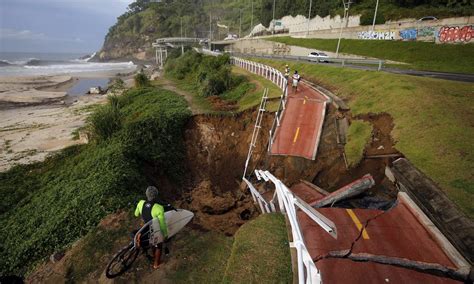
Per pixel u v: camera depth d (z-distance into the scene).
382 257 6.47
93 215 9.19
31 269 7.73
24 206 11.65
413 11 41.59
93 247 7.88
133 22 173.00
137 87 33.16
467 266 6.00
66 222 9.12
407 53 33.03
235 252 7.04
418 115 12.30
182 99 23.95
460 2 40.84
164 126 16.77
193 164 16.73
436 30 33.62
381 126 13.35
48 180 13.73
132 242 6.71
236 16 160.25
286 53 58.25
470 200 7.46
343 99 17.52
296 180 13.03
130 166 12.45
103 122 17.03
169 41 98.75
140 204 6.73
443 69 24.81
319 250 6.78
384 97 15.00
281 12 83.12
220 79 26.22
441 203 7.47
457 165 8.85
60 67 105.69
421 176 8.87
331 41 48.53
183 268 7.06
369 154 12.08
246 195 13.66
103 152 14.03
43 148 18.42
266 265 6.49
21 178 14.31
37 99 41.91
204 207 12.62
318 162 13.45
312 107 17.02
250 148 15.84
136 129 15.91
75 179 12.41
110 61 176.62
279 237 7.36
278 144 14.79
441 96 13.52
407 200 8.55
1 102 39.34
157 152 14.70
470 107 12.20
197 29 161.50
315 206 9.48
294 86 19.73
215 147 17.73
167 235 6.75
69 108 34.16
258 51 71.38
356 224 7.78
